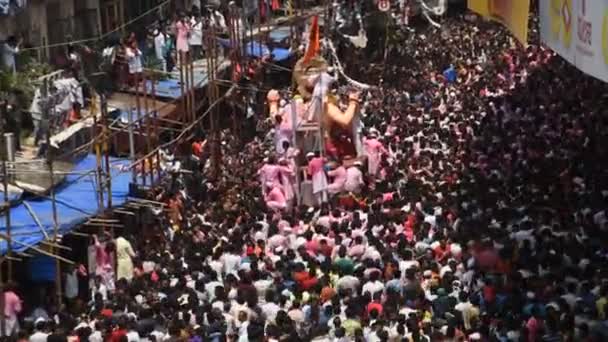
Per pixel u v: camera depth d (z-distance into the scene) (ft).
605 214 111.65
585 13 101.19
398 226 113.80
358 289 98.48
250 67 169.58
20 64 132.57
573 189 120.78
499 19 134.92
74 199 114.32
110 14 162.81
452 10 262.67
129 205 115.24
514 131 146.61
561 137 140.77
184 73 154.61
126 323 90.53
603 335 86.58
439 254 105.81
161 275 102.17
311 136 139.33
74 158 123.75
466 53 211.41
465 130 149.89
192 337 88.99
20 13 139.13
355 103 139.64
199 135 152.46
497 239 105.91
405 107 167.22
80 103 133.49
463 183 125.39
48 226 105.60
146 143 132.57
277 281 99.19
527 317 89.97
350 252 106.73
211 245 110.83
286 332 89.25
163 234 117.60
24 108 125.90
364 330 89.76
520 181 126.11
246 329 90.43
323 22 204.95
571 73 175.11
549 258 99.71
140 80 148.05
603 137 136.26
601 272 96.53
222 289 96.63
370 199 125.18
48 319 95.81
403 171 136.05
